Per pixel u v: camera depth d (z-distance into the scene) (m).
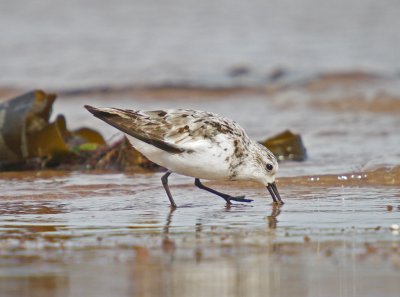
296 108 22.69
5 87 26.14
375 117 20.83
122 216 10.39
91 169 14.50
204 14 38.03
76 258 8.03
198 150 10.76
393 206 10.74
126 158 14.56
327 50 31.66
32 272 7.52
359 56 30.50
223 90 26.19
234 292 6.95
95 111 11.07
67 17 36.88
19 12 37.34
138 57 30.44
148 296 6.84
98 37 33.50
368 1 39.91
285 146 15.38
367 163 14.31
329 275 7.39
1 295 6.82
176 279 7.30
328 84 26.25
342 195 11.66
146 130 10.88
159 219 10.16
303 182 12.74
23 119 14.33
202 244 8.61
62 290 6.97
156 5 39.41
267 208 10.88
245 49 32.00
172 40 33.41
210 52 31.48
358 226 9.45
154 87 26.23
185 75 27.89
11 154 14.38
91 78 27.45
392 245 8.45
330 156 15.53
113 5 39.19
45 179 13.45
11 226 9.73
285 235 9.02
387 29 35.00
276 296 6.84
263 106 23.31
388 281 7.17
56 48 31.61
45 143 14.53
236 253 8.19
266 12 38.31
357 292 6.88
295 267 7.66
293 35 34.28
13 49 31.27
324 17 37.22
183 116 11.01
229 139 10.88
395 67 28.52
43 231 9.40
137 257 8.05
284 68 28.67
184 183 12.98
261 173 11.19
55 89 25.89
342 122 20.11
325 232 9.15
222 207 11.04
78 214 10.54
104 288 7.04
